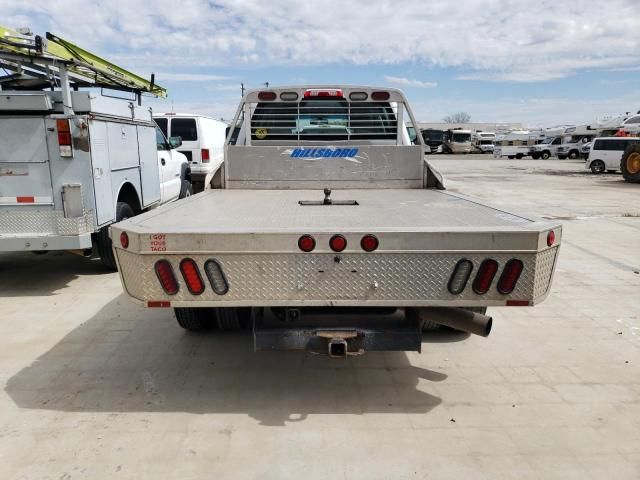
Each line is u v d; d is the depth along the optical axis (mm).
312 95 5266
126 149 6762
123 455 2840
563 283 6125
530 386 3643
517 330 4676
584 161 38125
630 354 4176
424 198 4285
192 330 4621
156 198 8086
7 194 5570
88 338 4504
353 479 2648
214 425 3141
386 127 5453
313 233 2764
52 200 5617
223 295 2852
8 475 2676
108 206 6133
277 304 2850
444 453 2861
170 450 2887
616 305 5355
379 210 3562
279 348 3133
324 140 5477
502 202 13570
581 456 2840
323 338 3117
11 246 5598
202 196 4492
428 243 2775
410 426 3131
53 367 3936
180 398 3467
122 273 2998
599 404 3395
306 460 2799
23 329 4715
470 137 52969
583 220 10609
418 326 3178
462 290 2844
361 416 3246
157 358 4102
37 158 5543
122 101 6645
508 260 2807
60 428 3102
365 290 2832
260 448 2904
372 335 3119
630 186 18156
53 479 2646
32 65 5992
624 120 30000
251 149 5012
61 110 5941
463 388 3613
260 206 3805
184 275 2834
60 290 5934
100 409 3324
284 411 3307
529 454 2855
